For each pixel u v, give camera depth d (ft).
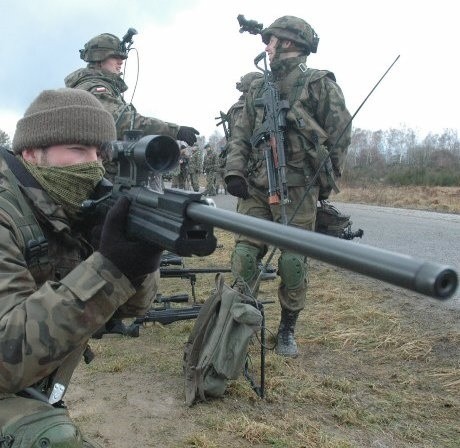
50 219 6.06
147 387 12.47
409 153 142.51
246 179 15.35
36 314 5.18
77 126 6.03
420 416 11.16
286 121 14.71
